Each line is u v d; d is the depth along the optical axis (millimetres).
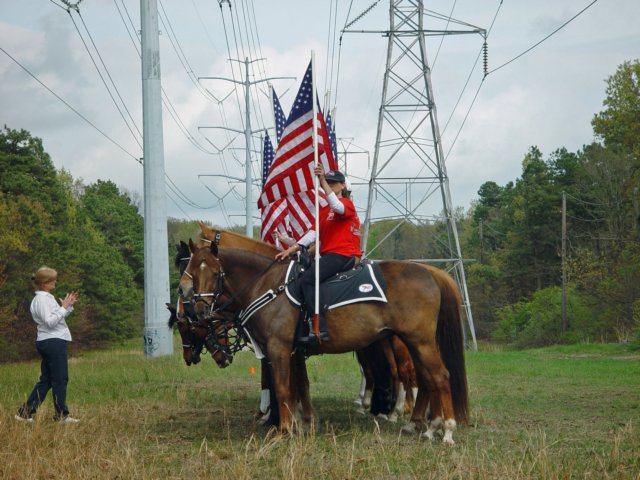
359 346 9336
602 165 47938
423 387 9703
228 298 9797
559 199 54562
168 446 8891
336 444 8508
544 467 7070
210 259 9617
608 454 8000
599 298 41094
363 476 7273
